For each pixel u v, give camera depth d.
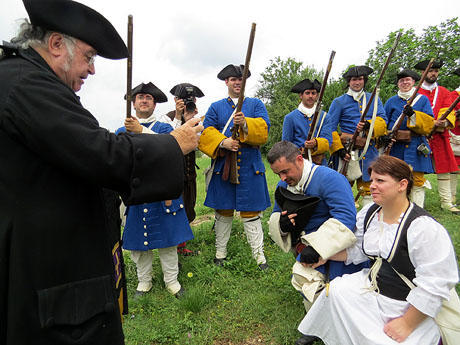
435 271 1.85
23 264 1.09
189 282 3.60
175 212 3.24
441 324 1.94
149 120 3.47
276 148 2.65
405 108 4.64
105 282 1.26
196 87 4.43
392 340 1.92
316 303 2.33
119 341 1.29
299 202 2.61
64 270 1.16
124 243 3.24
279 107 20.03
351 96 4.78
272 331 2.72
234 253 4.17
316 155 4.22
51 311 1.11
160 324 2.89
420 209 2.04
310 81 4.29
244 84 3.37
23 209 1.10
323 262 2.49
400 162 2.04
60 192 1.15
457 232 4.23
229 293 3.28
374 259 2.23
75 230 1.18
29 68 1.13
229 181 3.81
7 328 1.10
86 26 1.24
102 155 1.10
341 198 2.50
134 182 1.18
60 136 1.06
